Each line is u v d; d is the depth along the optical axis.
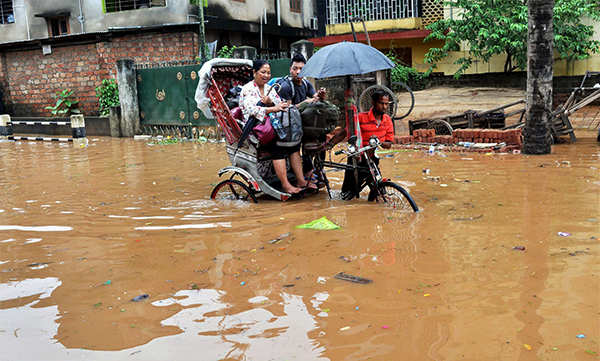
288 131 6.30
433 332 2.94
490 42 16.83
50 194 7.61
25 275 4.23
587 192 6.14
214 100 6.63
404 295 3.46
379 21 20.23
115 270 4.25
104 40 18.69
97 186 8.15
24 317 3.42
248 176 6.60
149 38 18.30
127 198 7.15
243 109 6.41
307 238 4.86
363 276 3.84
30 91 20.48
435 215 5.44
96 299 3.67
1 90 20.91
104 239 5.17
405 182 7.30
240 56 14.81
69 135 18.59
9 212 6.53
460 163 8.72
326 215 5.71
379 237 4.77
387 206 6.00
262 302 3.48
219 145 13.45
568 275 3.65
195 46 17.98
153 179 8.66
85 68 19.31
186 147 13.30
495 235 4.65
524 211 5.43
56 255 4.73
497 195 6.24
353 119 6.20
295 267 4.11
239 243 4.82
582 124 13.32
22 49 20.14
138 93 16.23
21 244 5.12
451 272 3.82
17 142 16.44
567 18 15.94
